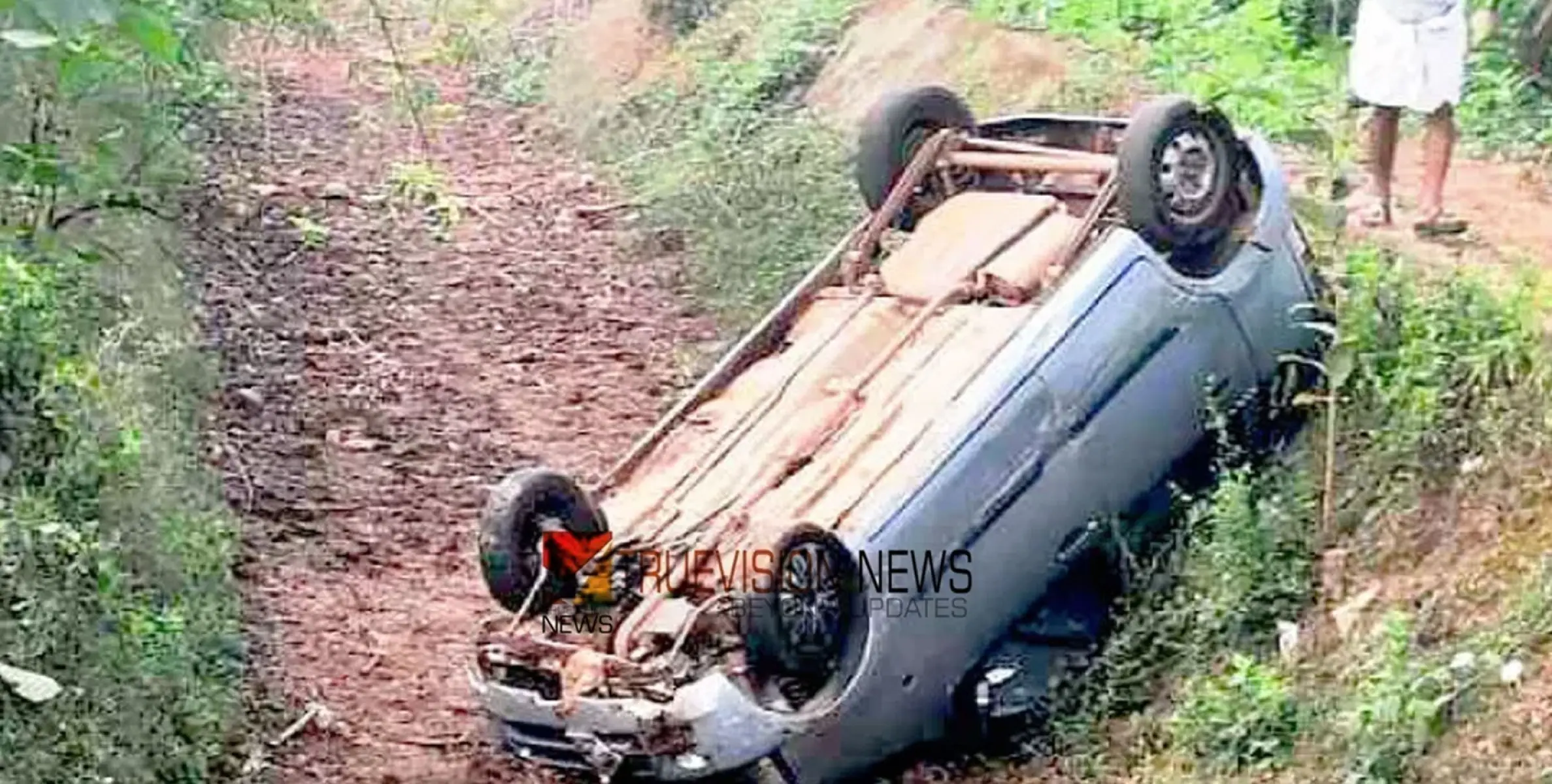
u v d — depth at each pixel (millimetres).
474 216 17938
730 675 7355
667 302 15180
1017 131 9695
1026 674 8250
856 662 7516
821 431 8172
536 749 7605
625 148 19578
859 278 9133
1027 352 8078
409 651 9750
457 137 21484
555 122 21750
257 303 14750
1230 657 7984
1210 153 8672
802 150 15875
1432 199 10539
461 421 12906
